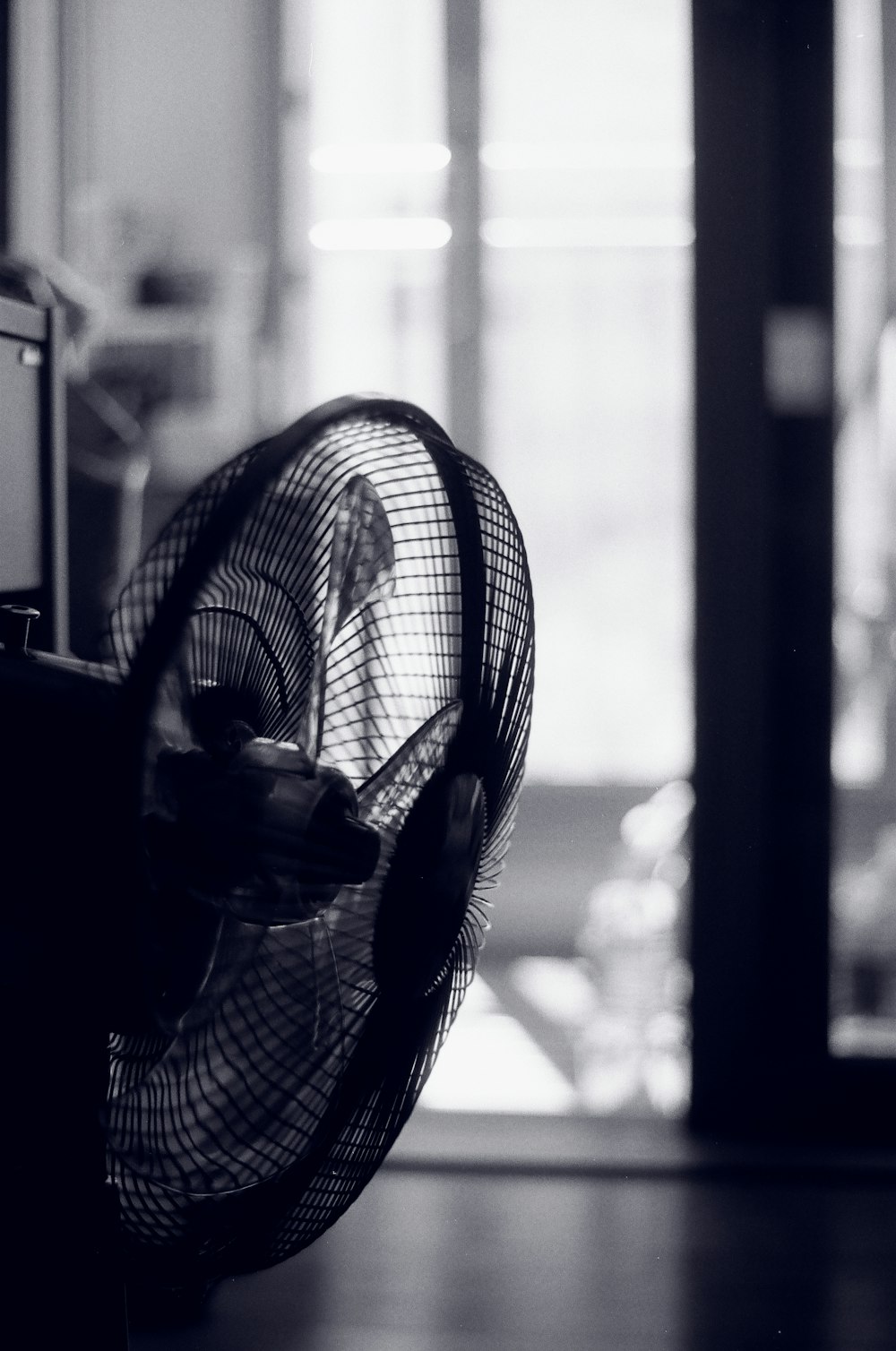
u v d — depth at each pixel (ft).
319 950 6.28
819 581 10.59
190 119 18.63
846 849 11.12
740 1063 10.53
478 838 6.49
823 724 10.59
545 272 19.62
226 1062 6.17
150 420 17.93
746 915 10.46
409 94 18.93
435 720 6.41
